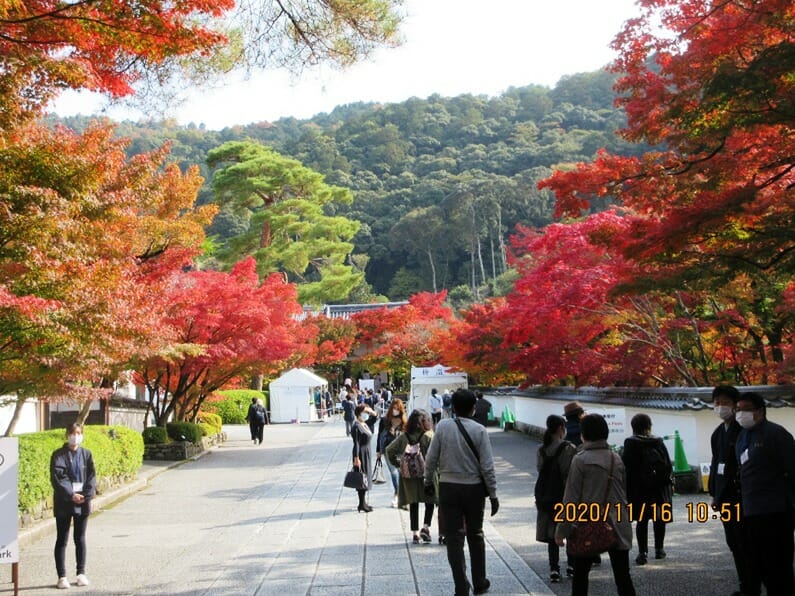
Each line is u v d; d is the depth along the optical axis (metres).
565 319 16.89
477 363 25.30
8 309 8.20
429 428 9.92
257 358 24.47
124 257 11.62
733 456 6.79
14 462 7.29
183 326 21.33
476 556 6.96
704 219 8.43
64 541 8.35
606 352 17.86
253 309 22.44
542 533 7.70
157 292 14.60
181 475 19.73
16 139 8.98
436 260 77.56
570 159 79.38
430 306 49.69
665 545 9.28
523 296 19.44
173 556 9.95
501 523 11.07
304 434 33.16
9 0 6.41
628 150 65.44
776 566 6.10
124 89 8.23
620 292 9.78
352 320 51.81
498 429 32.03
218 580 8.03
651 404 15.39
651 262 9.70
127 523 12.82
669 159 9.91
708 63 9.13
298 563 8.72
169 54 7.35
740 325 16.55
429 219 74.50
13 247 8.45
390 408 12.58
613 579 7.71
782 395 13.53
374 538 10.10
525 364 17.44
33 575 8.95
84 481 8.54
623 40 9.91
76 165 9.39
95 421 21.94
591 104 101.06
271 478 18.45
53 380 10.72
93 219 10.30
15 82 7.62
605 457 6.38
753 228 9.03
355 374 57.25
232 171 44.31
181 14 7.11
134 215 12.74
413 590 7.32
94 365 10.66
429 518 9.66
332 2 8.75
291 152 96.94
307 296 45.44
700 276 9.15
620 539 6.23
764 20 8.66
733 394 6.94
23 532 10.96
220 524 12.40
